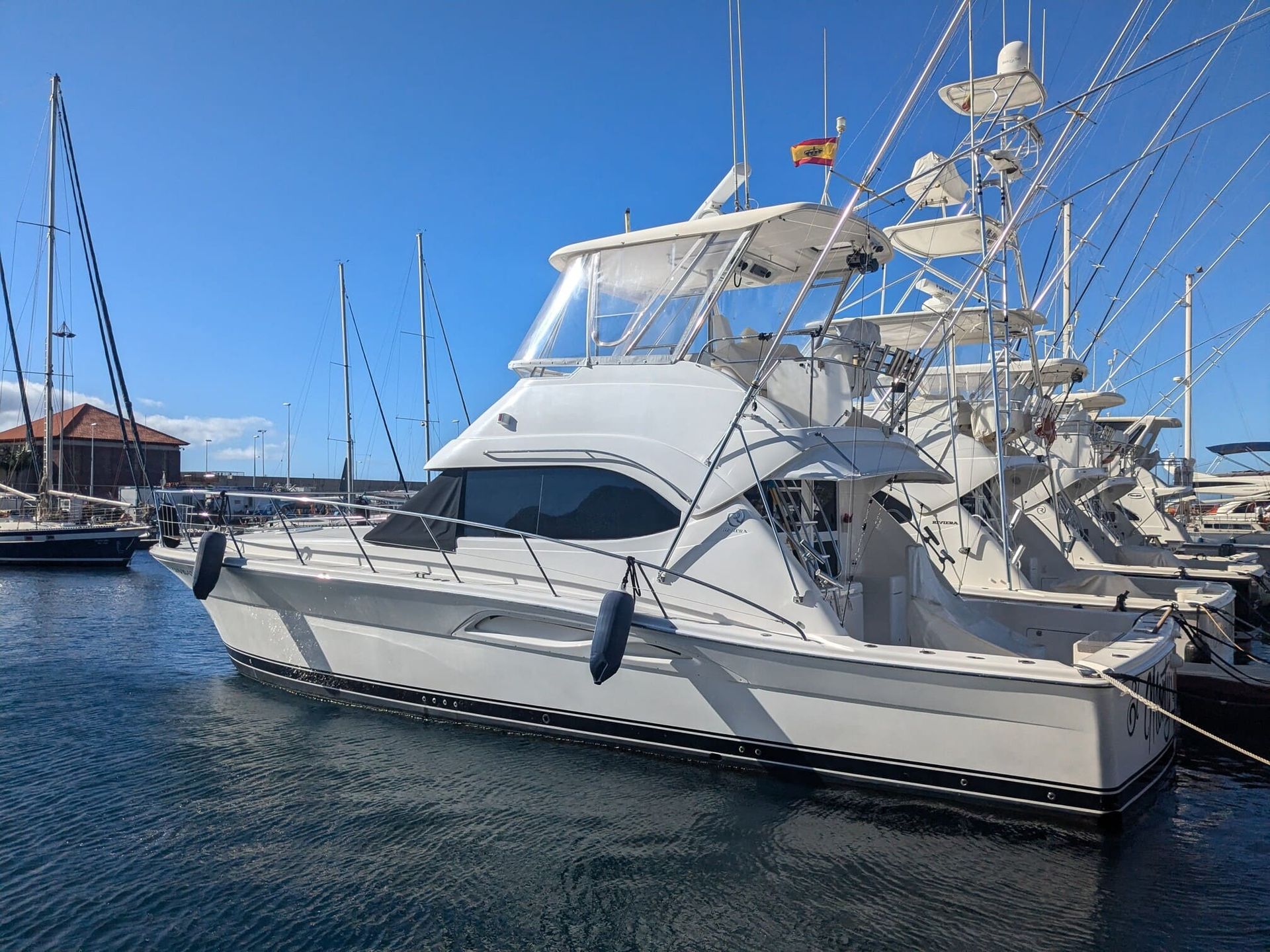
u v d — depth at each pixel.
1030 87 11.43
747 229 7.31
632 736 7.08
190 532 10.13
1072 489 15.21
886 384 8.25
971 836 5.85
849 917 4.95
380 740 7.55
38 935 4.80
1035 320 12.61
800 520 7.50
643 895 5.18
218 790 6.70
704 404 7.23
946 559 10.92
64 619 16.53
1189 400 27.30
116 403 24.70
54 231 31.23
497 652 7.50
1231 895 5.20
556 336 8.06
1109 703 5.70
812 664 6.29
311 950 4.66
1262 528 29.94
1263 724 8.70
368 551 8.38
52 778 7.00
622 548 7.25
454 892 5.22
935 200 12.38
